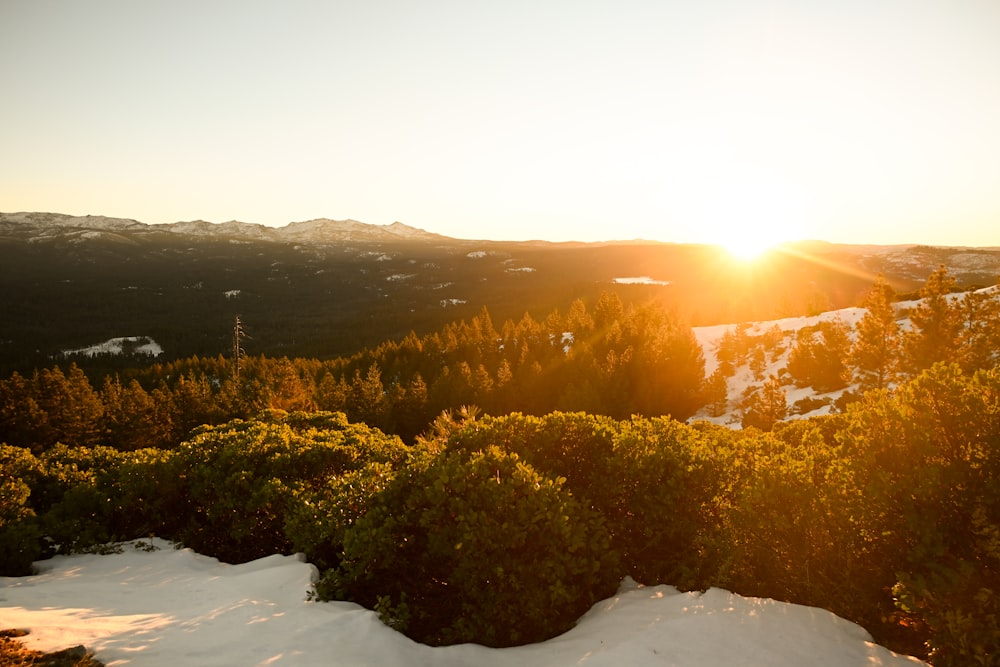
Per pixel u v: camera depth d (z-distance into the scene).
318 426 14.04
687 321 77.44
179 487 9.77
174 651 4.24
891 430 5.13
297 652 4.32
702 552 6.06
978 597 4.17
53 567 8.03
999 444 4.51
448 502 6.06
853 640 4.67
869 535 5.04
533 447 7.54
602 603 5.89
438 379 58.00
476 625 5.42
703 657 4.35
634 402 50.59
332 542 6.90
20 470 9.86
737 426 42.19
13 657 3.92
